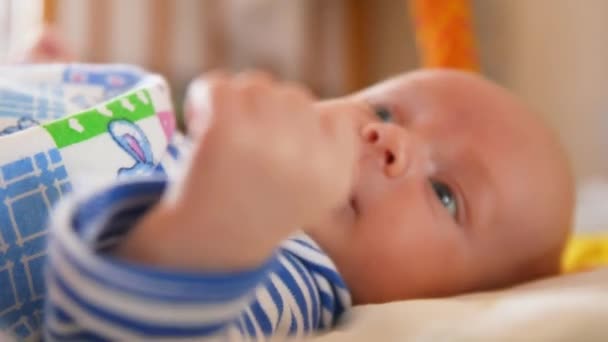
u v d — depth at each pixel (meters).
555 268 0.73
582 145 1.56
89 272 0.28
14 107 0.56
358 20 1.99
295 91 0.31
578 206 1.23
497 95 0.73
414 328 0.44
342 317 0.55
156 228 0.29
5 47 1.61
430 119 0.69
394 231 0.61
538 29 1.65
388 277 0.61
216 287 0.29
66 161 0.45
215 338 0.30
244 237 0.29
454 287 0.64
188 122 0.30
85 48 1.71
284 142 0.29
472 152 0.67
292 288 0.51
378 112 0.72
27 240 0.43
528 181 0.69
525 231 0.68
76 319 0.29
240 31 1.90
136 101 0.51
